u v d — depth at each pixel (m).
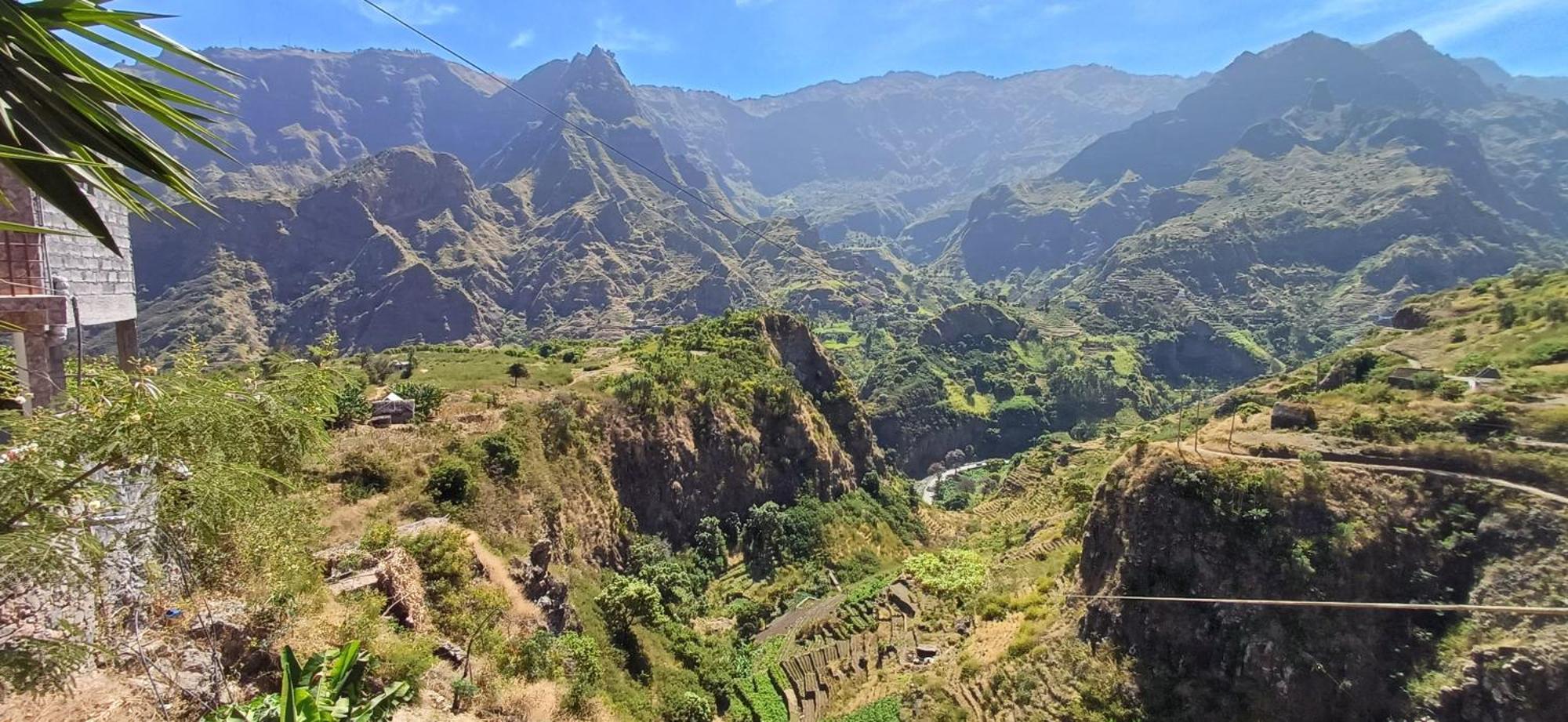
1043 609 42.97
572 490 50.81
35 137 4.75
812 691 44.62
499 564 30.55
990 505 98.75
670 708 34.53
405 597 21.67
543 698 20.88
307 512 16.66
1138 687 33.53
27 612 8.25
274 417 10.41
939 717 36.59
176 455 8.38
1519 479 33.19
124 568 10.28
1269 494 35.38
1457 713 27.83
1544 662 26.52
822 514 71.75
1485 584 30.62
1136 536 37.75
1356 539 33.03
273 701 10.90
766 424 76.56
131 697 11.23
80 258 16.11
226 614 13.81
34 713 10.23
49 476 7.18
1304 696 30.56
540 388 64.12
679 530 62.28
